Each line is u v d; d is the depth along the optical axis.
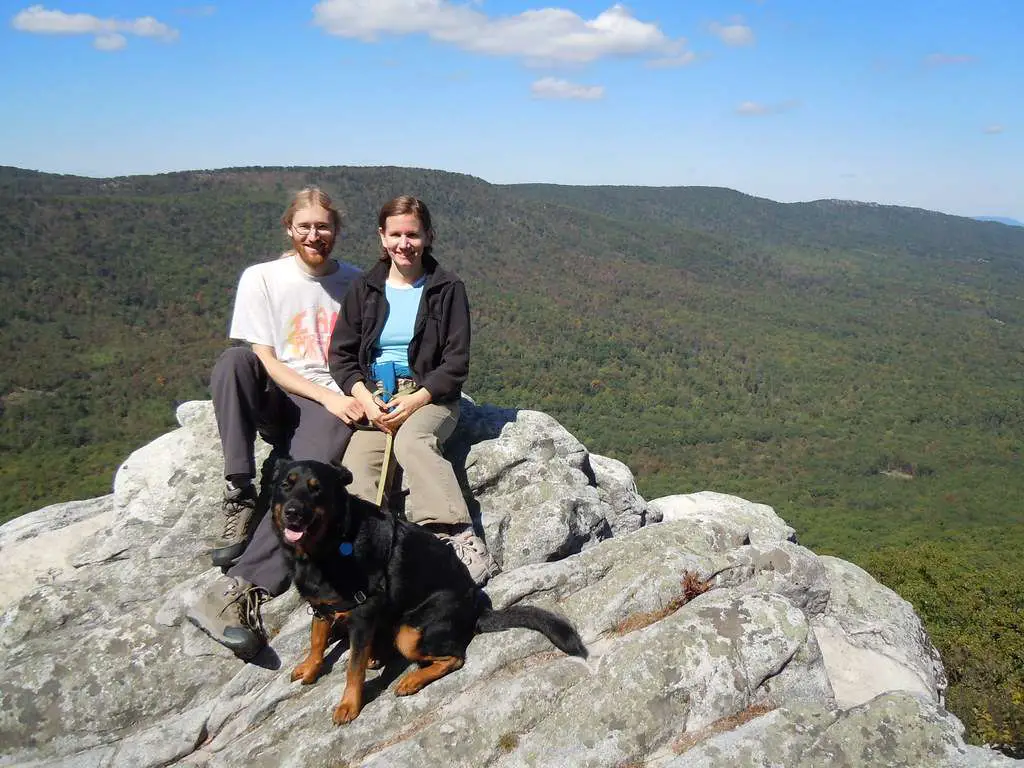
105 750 3.76
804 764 3.26
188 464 5.24
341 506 3.48
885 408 132.88
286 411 4.70
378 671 3.85
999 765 3.19
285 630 4.23
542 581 4.31
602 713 3.48
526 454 5.31
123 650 4.16
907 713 3.42
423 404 4.39
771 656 3.76
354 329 4.55
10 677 4.02
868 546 58.75
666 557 4.51
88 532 5.66
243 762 3.48
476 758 3.34
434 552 3.75
